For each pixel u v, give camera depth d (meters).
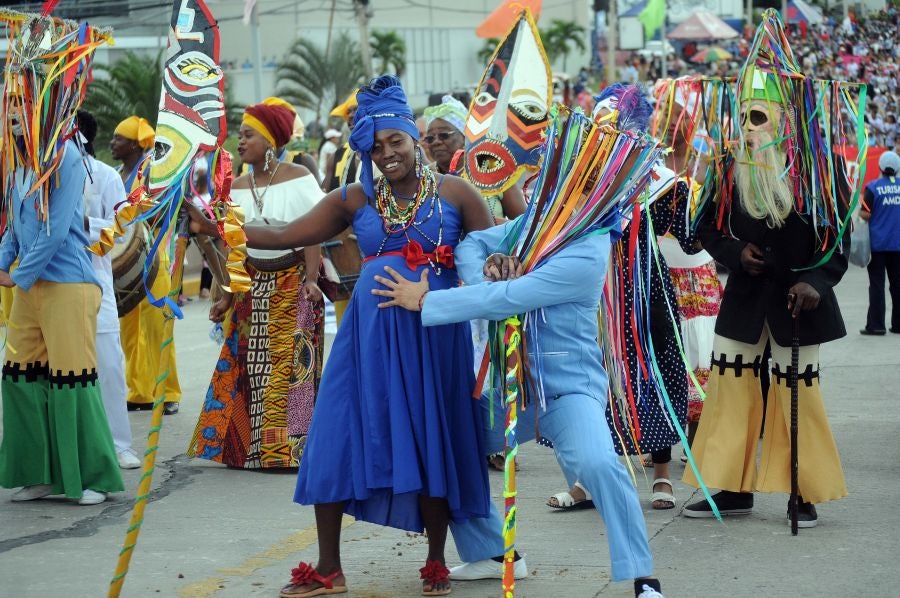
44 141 6.70
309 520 6.93
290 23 48.88
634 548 4.98
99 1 31.55
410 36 56.38
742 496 6.77
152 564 6.09
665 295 6.98
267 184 8.20
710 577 5.72
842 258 6.44
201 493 7.59
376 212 5.41
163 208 5.20
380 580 5.76
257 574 5.91
